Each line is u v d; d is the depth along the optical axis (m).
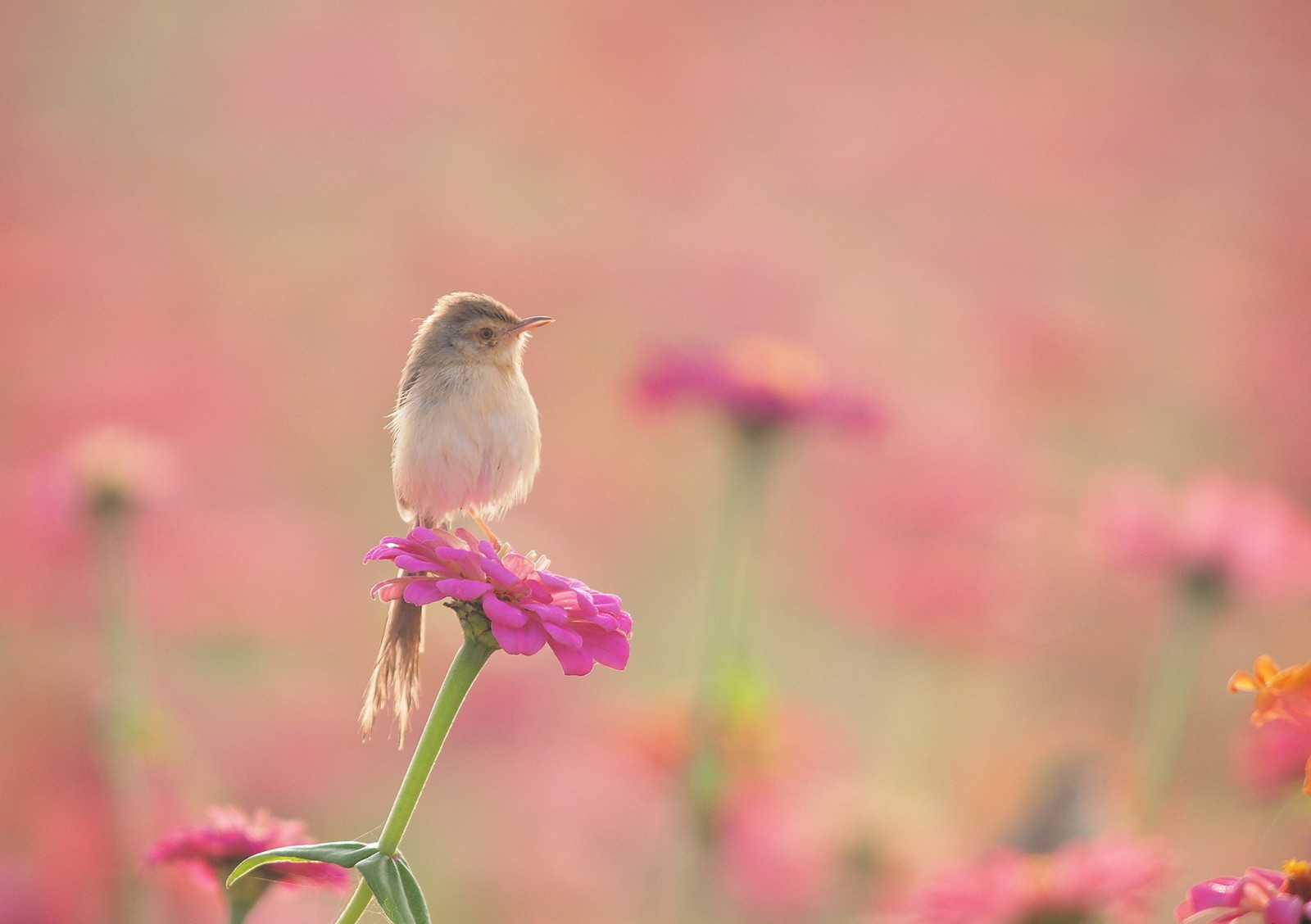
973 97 25.27
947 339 19.33
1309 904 3.31
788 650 13.16
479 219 21.45
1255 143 24.52
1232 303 20.73
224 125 23.11
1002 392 17.08
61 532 10.13
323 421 15.88
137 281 18.23
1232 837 10.42
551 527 15.56
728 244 21.14
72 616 10.98
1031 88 25.09
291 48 23.95
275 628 11.79
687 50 25.89
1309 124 24.92
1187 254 22.34
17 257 17.92
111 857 8.29
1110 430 17.27
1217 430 17.97
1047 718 12.70
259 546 12.42
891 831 8.81
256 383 15.91
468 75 24.58
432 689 11.52
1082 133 23.89
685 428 16.39
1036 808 7.28
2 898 7.92
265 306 18.11
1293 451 17.53
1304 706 3.65
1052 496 15.04
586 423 16.56
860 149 24.23
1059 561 13.43
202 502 13.07
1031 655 12.92
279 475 14.62
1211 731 12.31
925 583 11.89
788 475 14.74
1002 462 14.52
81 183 21.22
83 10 24.47
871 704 12.73
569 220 22.08
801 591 13.68
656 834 10.30
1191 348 19.64
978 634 11.94
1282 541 8.86
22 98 23.03
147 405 14.27
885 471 13.62
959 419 16.23
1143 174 23.66
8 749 9.48
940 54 26.83
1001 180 23.50
